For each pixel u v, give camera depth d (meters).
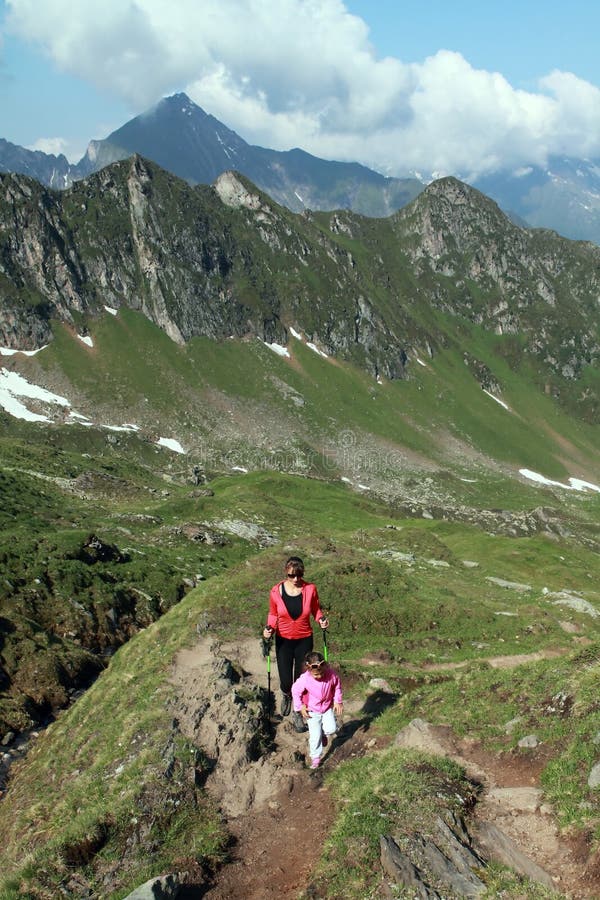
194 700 17.11
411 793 11.74
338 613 33.06
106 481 85.00
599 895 9.33
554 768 12.77
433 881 9.70
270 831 12.45
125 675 23.80
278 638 14.64
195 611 28.03
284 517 78.44
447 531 96.56
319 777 14.20
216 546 60.59
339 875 10.20
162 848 11.99
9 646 31.88
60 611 37.25
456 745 14.98
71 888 11.32
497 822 11.61
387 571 38.06
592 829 10.56
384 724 16.81
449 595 39.72
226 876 11.26
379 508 116.38
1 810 19.39
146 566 47.28
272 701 17.92
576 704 14.55
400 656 29.12
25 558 40.22
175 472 198.50
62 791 17.14
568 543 96.31
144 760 14.66
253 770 14.39
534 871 10.09
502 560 78.56
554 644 32.66
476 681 18.38
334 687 14.31
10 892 11.27
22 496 59.44
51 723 27.17
